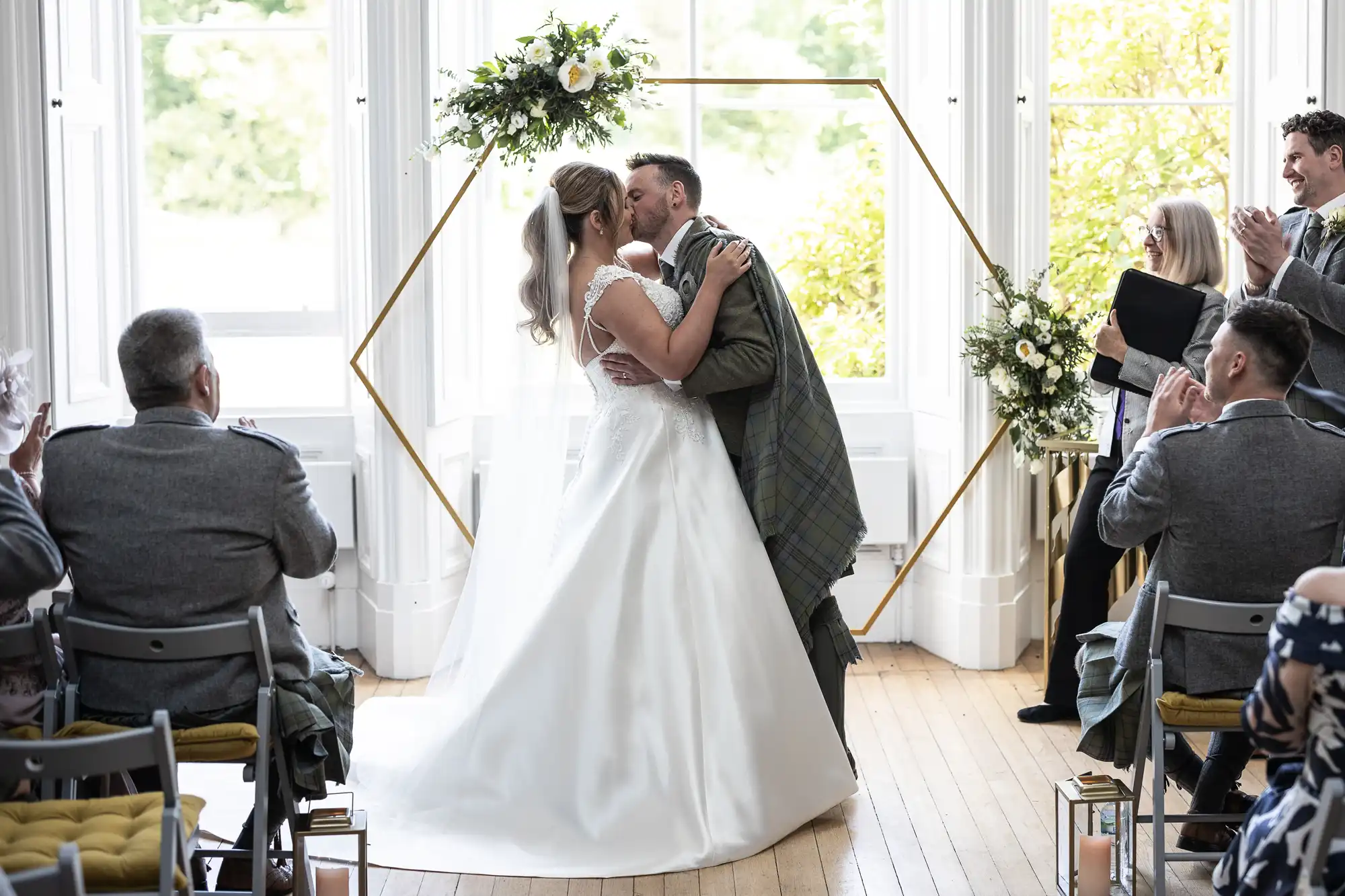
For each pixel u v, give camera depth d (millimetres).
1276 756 2039
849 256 5379
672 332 3525
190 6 5195
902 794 3785
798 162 5340
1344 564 2773
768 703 3459
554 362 3639
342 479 5133
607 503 3527
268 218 5281
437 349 4848
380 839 3402
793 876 3244
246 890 3066
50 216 4457
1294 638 1926
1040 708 4418
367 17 4668
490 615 3617
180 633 2594
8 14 4332
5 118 4344
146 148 5219
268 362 5312
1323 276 3672
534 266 3605
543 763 3408
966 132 4781
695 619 3465
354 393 5285
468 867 3283
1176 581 2865
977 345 4645
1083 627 4316
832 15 5277
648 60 3826
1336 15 4684
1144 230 5238
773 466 3598
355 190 5145
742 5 5250
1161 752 2809
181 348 2740
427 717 3752
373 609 5016
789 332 3662
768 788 3420
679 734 3389
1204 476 2777
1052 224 5223
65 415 4543
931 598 5230
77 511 2701
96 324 4820
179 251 5266
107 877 2186
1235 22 5164
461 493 5176
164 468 2699
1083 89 5195
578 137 3891
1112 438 4266
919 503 5324
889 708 4559
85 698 2715
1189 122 5211
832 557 3658
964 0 4730
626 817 3338
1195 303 3881
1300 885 1910
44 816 2418
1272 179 5066
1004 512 4953
